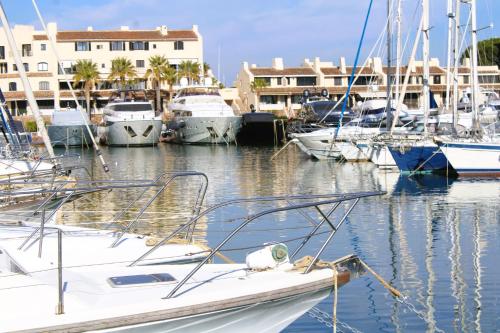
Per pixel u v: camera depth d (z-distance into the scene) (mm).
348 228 17672
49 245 8734
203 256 8984
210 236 16359
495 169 30188
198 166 38344
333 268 7570
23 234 9180
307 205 7844
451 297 11594
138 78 79688
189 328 6773
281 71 85188
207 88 62344
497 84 73062
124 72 77938
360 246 15570
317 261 7789
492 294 11719
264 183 29250
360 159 38969
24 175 15617
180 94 63281
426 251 15055
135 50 81438
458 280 12625
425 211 20641
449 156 30156
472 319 10539
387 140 32938
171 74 77688
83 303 6605
